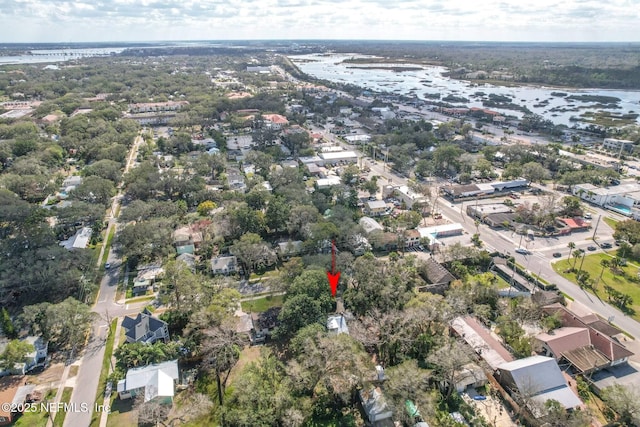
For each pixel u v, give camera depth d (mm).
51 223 147750
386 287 98562
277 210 141750
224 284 107625
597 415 74375
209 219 144125
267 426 66250
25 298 108062
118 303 107312
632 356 89250
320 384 80750
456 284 107438
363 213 162000
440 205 172875
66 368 85375
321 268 104688
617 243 140375
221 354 80938
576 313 102250
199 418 74688
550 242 141625
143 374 80312
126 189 184500
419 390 72250
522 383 75938
